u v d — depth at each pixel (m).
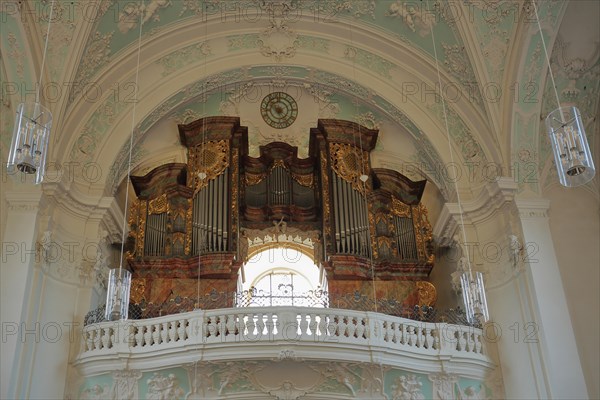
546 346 11.37
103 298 13.06
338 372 11.38
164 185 14.59
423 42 14.10
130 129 13.82
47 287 11.90
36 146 7.67
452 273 13.88
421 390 11.78
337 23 14.56
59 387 11.41
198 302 13.16
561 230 12.94
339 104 15.82
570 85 13.29
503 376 12.11
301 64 14.88
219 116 15.05
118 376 11.37
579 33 12.82
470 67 13.55
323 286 14.26
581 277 12.59
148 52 14.12
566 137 8.01
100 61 13.43
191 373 11.30
